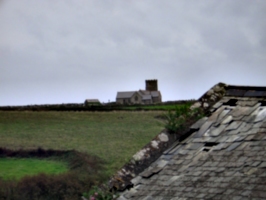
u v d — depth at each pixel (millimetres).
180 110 15656
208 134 14445
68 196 60281
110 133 83875
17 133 83188
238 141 13328
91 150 73875
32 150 74875
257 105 14469
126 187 14148
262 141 12797
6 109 99062
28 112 98875
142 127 87438
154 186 13516
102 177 64750
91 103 113688
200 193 12055
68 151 74000
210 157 13344
